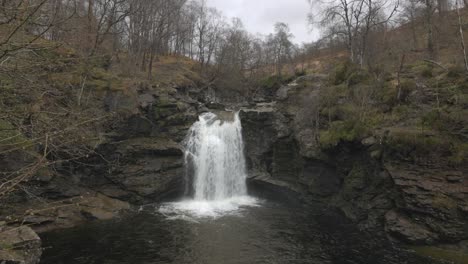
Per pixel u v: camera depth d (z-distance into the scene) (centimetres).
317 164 2552
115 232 1942
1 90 974
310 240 1856
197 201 2752
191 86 5034
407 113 2128
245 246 1772
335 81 2877
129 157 2572
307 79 3184
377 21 4266
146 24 4212
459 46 3123
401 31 4628
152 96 2942
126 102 2658
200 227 2055
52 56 1067
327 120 2580
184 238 1872
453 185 1722
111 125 2516
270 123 2973
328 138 2361
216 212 2402
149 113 2812
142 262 1571
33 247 1358
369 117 2272
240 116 3177
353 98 2533
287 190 2728
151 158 2658
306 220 2212
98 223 2083
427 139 1834
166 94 3105
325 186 2512
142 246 1753
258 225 2108
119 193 2491
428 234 1698
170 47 7106
